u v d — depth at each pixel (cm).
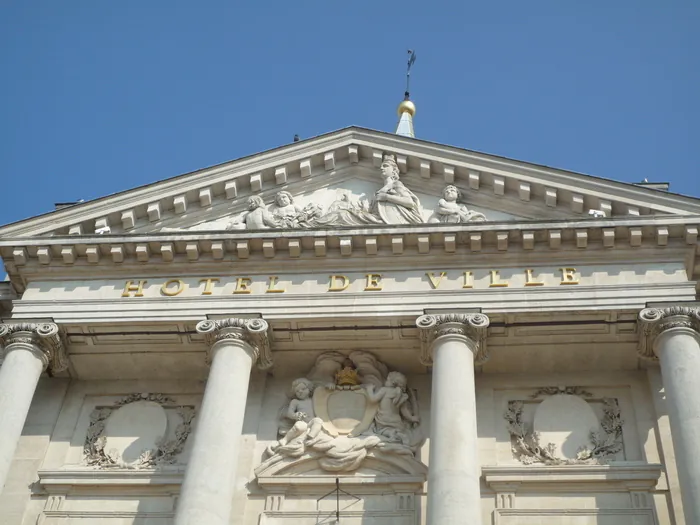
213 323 2575
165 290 2662
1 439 2417
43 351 2622
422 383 2694
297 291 2623
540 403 2633
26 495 2562
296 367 2723
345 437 2570
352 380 2670
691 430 2248
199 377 2780
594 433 2564
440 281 2595
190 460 2344
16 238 2706
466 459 2261
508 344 2603
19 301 2672
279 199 2830
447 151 2795
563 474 2453
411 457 2523
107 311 2639
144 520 2503
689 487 2173
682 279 2523
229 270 2686
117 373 2783
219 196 2852
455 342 2483
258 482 2503
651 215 2569
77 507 2541
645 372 2642
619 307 2494
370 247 2630
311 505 2470
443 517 2155
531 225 2580
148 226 2808
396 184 2786
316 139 2889
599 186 2652
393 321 2569
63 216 2761
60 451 2664
